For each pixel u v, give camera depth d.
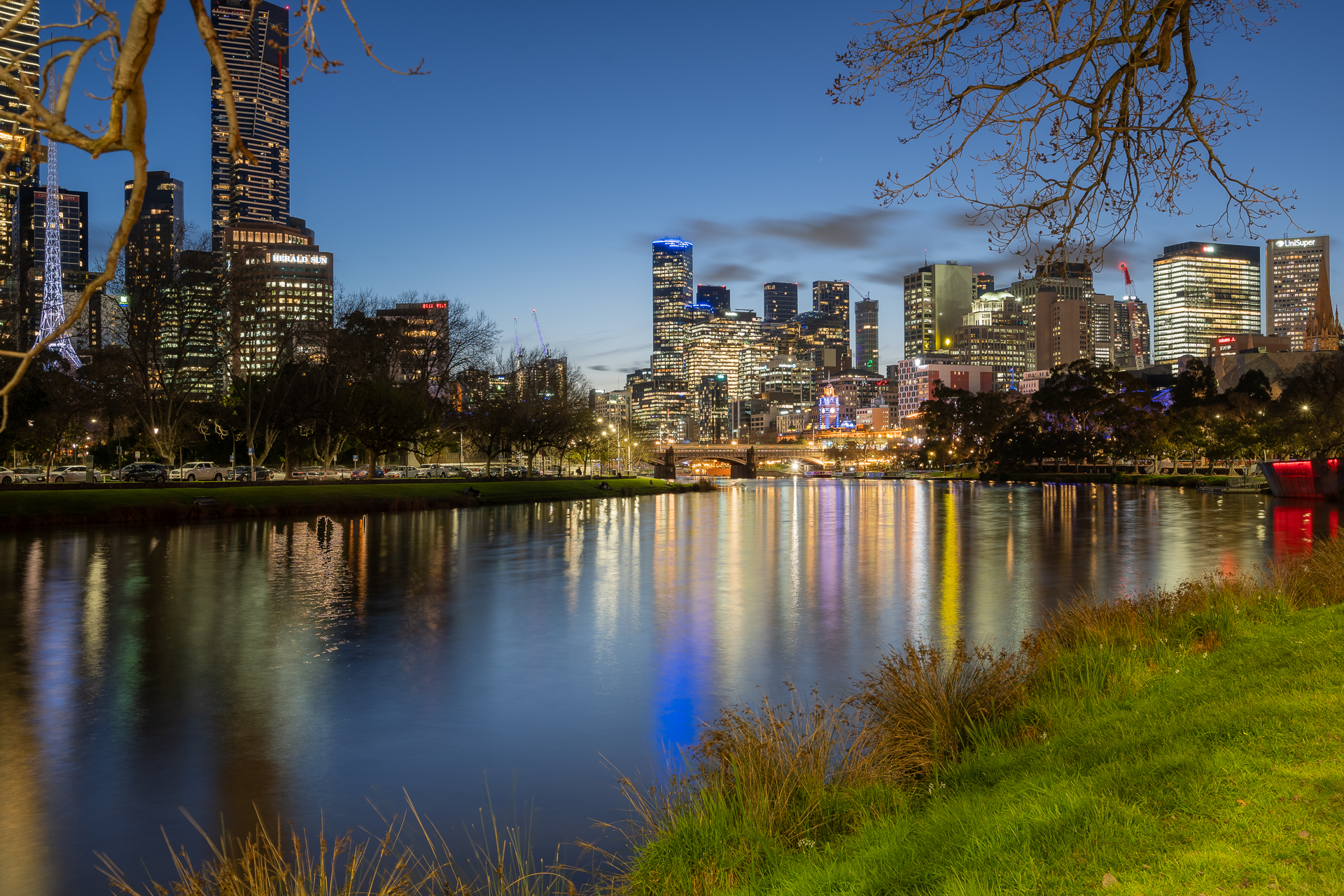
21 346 90.00
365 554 48.88
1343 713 9.49
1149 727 10.49
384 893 10.45
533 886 11.44
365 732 18.31
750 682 21.98
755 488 183.50
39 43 3.93
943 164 12.03
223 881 10.55
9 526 58.59
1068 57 11.25
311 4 4.66
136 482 80.69
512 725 18.72
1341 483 91.38
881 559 48.41
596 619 30.55
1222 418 138.75
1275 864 6.31
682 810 10.68
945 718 13.12
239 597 34.47
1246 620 17.25
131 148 3.94
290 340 99.88
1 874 12.34
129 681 22.20
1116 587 36.56
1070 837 7.25
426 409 102.12
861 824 9.66
